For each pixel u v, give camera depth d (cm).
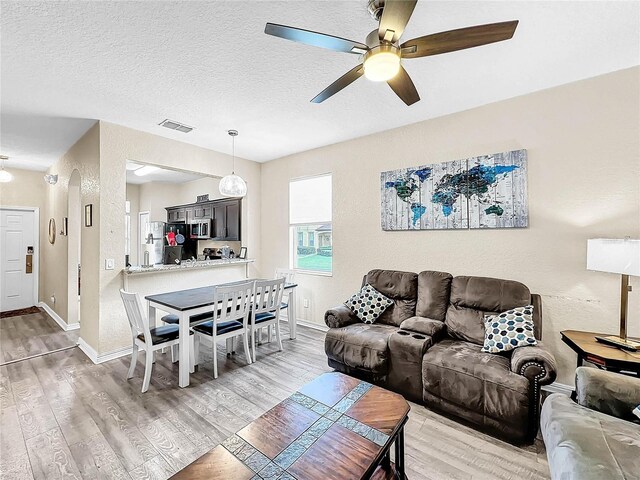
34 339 397
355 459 124
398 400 169
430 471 175
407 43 153
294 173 475
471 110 307
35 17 177
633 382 159
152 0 166
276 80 253
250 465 121
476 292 274
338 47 156
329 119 335
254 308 330
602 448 128
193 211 649
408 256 351
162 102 292
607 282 243
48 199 559
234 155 480
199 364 320
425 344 247
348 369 289
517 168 279
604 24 186
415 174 341
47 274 553
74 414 228
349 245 405
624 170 236
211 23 185
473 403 210
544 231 269
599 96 245
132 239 716
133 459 183
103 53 214
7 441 199
